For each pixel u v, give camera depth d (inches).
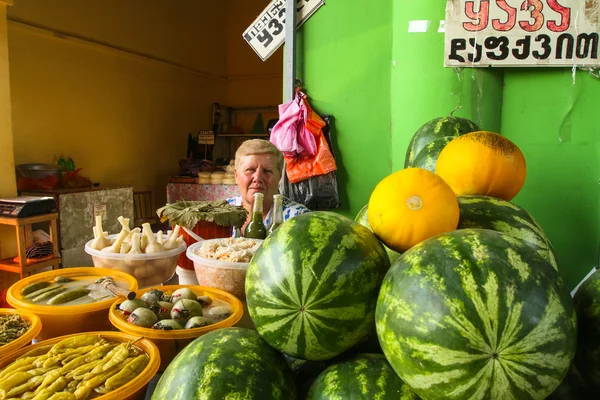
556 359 22.9
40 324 51.7
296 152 92.4
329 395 28.1
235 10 351.3
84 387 42.1
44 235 169.5
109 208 201.9
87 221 190.7
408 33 76.6
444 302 23.5
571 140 69.4
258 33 94.5
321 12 89.7
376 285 29.7
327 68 90.9
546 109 70.4
